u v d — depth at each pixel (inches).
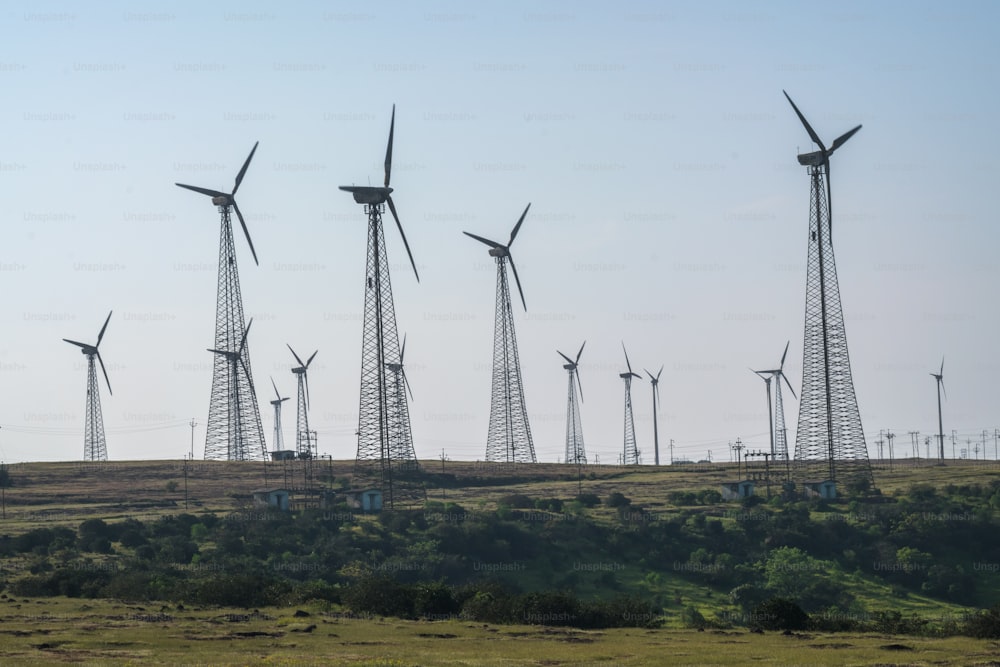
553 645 6318.9
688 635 7140.8
